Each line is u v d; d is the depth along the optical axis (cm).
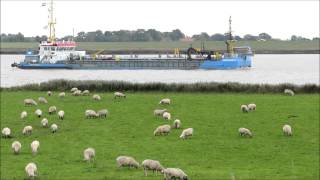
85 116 8281
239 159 5625
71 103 9869
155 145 6275
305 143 6388
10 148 6138
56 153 5897
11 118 8200
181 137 6638
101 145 6312
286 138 6675
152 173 4938
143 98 10600
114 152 5934
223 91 11775
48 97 10838
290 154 5838
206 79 19900
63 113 8181
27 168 4875
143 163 4991
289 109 8912
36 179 4788
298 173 5031
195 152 5925
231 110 8900
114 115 8469
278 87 11812
